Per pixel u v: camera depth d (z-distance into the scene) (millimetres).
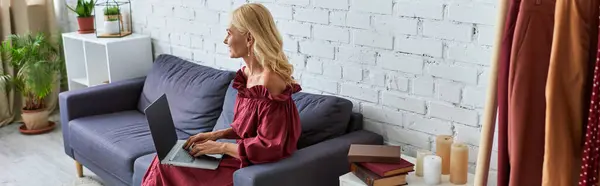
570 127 1586
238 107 2488
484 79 2346
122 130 3154
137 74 3826
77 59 4070
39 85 4020
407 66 2590
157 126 2459
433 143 2588
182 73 3367
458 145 2283
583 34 1526
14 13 4316
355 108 2846
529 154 1662
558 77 1551
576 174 1645
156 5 3775
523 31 1590
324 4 2826
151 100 3438
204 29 3506
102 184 3379
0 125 4367
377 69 2705
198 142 2537
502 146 1711
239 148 2336
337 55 2846
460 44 2389
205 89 3148
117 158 2912
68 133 3361
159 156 2410
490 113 1723
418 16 2494
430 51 2494
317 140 2615
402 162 2252
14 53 4012
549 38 1581
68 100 3320
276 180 2246
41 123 4227
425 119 2592
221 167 2430
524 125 1636
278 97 2318
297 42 3014
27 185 3375
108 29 3787
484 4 2273
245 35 2377
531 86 1615
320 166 2404
